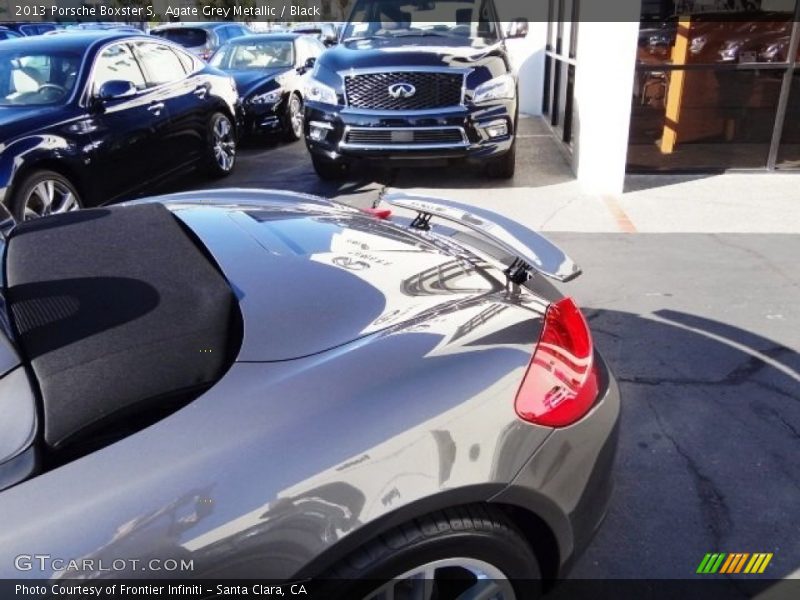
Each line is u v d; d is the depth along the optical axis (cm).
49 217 217
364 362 149
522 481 153
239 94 863
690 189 633
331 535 132
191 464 125
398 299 172
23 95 525
